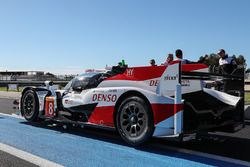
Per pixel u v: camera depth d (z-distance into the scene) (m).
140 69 5.95
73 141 6.59
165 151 5.77
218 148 6.05
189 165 4.90
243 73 6.77
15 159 5.18
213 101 6.31
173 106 5.35
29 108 8.55
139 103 5.73
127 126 5.96
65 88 7.81
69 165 4.85
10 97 22.88
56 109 7.71
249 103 11.82
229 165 4.91
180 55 8.00
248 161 5.14
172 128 5.35
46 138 6.88
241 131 7.89
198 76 6.11
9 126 8.47
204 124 5.94
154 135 5.57
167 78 5.45
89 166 4.80
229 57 9.69
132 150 5.84
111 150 5.82
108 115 6.36
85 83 7.20
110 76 6.80
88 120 6.88
